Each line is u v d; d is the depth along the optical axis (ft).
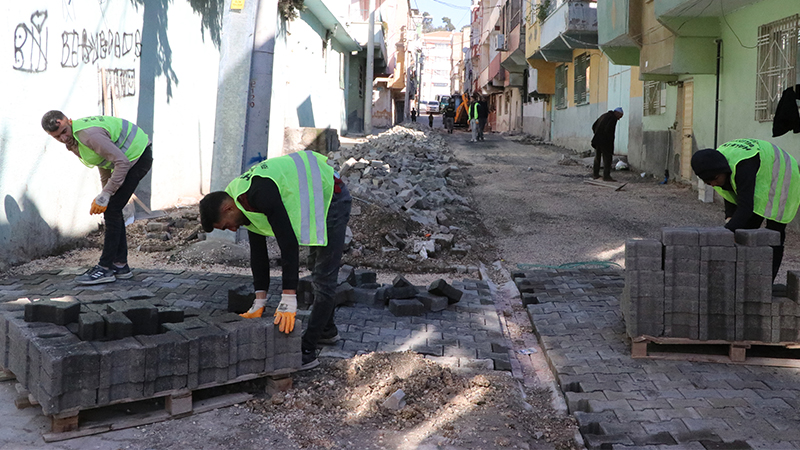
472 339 15.99
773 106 31.35
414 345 15.30
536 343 16.61
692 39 36.91
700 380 13.34
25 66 21.15
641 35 42.83
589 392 12.82
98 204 17.99
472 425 11.55
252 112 24.84
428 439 11.04
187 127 35.96
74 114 24.25
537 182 45.19
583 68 72.02
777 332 14.05
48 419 11.31
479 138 90.27
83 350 10.53
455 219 31.53
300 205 12.04
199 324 12.07
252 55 24.58
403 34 146.82
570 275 22.76
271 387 12.48
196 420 11.44
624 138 60.29
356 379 13.11
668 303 14.26
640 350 14.57
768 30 31.78
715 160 15.30
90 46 25.29
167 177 33.12
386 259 24.41
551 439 11.28
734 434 11.00
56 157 23.17
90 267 20.20
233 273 22.13
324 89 74.02
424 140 73.00
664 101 47.34
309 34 64.28
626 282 14.88
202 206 12.17
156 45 31.63
